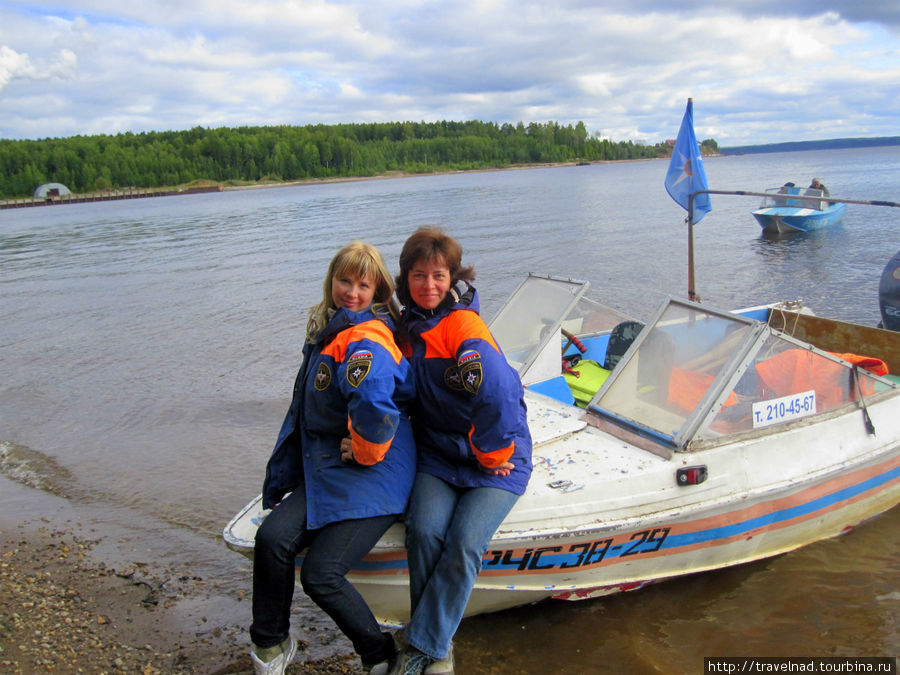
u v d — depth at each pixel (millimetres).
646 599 4504
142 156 135000
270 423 8414
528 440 3674
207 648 4109
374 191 79125
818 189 24922
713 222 29828
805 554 4969
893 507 5543
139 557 5301
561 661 3957
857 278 16297
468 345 3209
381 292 3420
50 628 4312
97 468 7168
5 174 124062
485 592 3871
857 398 4836
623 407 4508
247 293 17844
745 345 4285
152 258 26984
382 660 3299
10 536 5703
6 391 10219
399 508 3225
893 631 4184
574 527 3727
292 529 3162
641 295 15664
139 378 10641
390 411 3004
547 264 20172
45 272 24531
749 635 4168
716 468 4152
